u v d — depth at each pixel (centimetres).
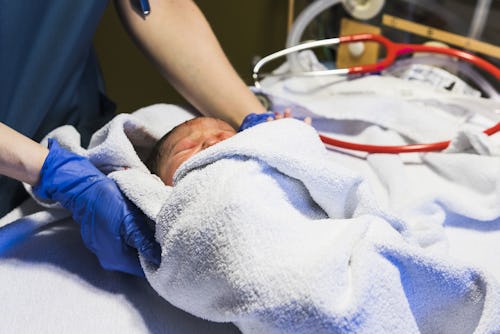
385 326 57
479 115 111
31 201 95
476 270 63
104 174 83
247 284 58
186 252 64
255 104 102
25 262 80
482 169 89
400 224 70
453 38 120
